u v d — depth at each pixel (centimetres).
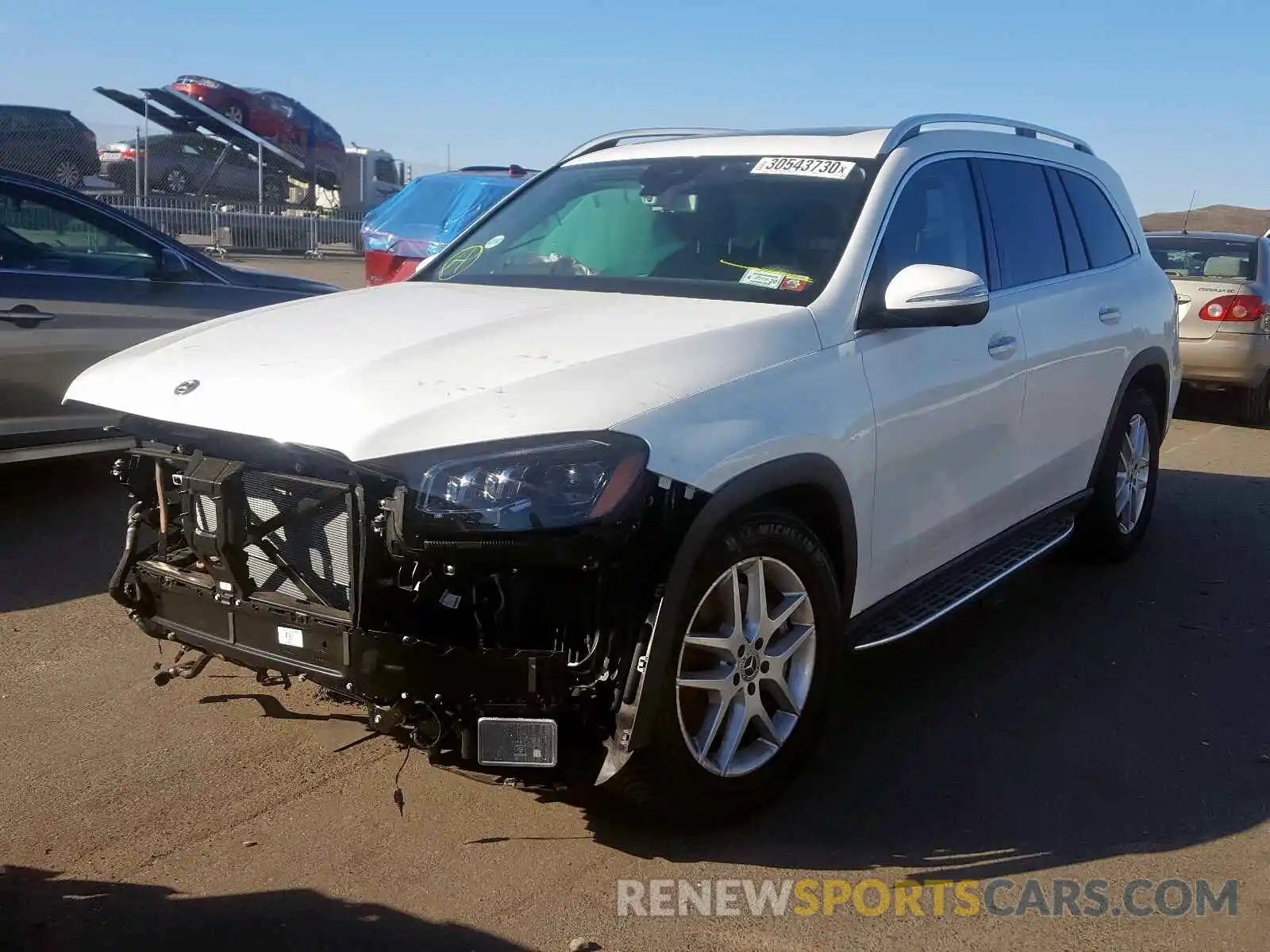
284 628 320
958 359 421
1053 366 491
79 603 510
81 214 639
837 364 366
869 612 400
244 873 319
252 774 372
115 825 341
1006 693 452
